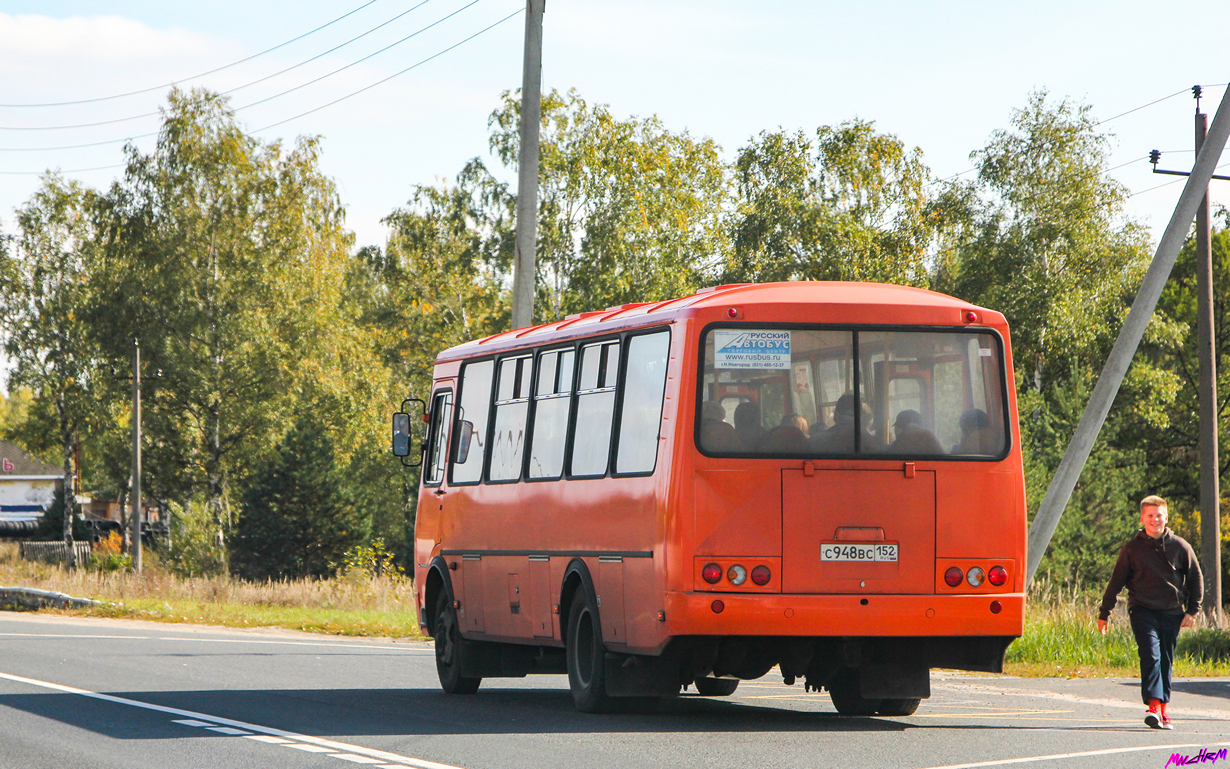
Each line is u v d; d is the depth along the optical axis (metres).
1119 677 27.09
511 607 22.08
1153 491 89.81
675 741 16.16
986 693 24.00
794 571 17.14
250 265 89.38
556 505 20.70
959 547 17.48
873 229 91.56
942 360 17.86
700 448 17.22
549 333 21.95
